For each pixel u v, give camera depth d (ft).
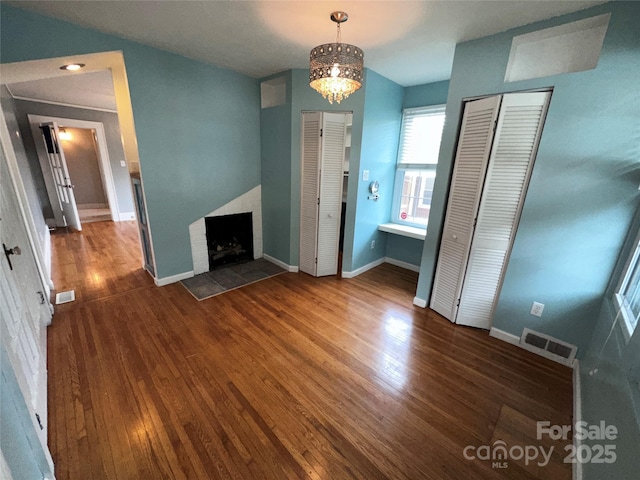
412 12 5.88
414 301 9.53
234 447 4.62
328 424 5.08
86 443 4.59
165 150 9.24
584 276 6.22
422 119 11.17
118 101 9.41
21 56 6.40
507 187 6.92
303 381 6.05
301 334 7.70
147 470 4.25
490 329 7.89
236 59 9.05
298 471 4.31
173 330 7.66
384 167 11.46
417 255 12.41
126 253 13.28
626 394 3.54
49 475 3.99
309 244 11.35
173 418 5.08
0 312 3.85
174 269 10.44
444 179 8.18
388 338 7.64
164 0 5.68
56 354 6.58
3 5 5.98
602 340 5.37
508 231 7.16
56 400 5.34
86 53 7.16
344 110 9.80
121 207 19.89
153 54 8.29
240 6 5.87
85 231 16.96
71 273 11.03
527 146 6.53
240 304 9.17
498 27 6.39
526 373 6.46
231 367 6.38
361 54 5.32
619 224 5.67
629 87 5.26
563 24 5.78
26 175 12.98
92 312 8.38
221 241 12.28
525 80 6.35
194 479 4.16
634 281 5.29
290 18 6.31
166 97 8.84
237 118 10.82
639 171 5.34
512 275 7.23
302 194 11.03
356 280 11.35
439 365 6.66
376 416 5.27
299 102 10.03
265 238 12.90
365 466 4.41
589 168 5.85
